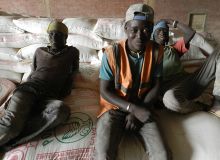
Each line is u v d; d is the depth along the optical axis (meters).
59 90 1.74
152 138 1.35
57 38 1.67
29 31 2.13
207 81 1.63
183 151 1.33
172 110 1.53
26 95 1.55
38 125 1.46
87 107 1.63
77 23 2.10
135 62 1.41
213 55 1.61
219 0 2.35
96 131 1.39
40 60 1.73
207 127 1.42
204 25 2.48
